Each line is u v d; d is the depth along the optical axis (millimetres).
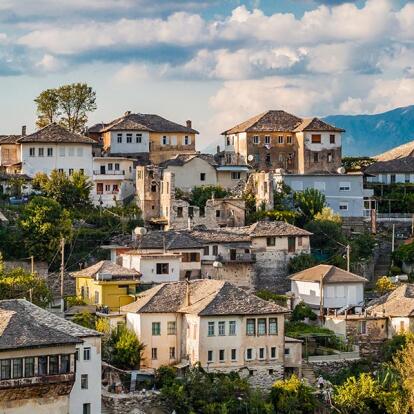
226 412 132125
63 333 120500
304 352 152875
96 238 186875
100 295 161375
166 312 146125
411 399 137375
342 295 170000
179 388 133750
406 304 159250
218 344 143000
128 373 139250
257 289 181500
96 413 126688
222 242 180500
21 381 116062
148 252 175125
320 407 138000
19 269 163875
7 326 118250
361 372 148750
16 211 190625
